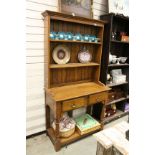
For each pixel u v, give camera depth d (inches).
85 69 101.1
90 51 99.9
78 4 85.9
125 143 42.6
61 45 86.7
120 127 49.8
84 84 99.3
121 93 120.0
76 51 93.8
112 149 44.3
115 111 120.3
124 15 99.9
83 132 90.1
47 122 92.5
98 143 47.9
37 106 89.4
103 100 92.3
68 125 88.2
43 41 82.3
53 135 86.8
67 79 95.3
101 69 103.7
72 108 79.3
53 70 88.1
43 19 79.4
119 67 122.9
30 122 89.4
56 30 84.0
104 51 99.3
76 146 86.0
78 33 91.7
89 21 84.7
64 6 81.2
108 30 94.2
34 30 78.5
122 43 116.6
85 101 83.6
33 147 83.6
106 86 95.6
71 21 78.3
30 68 81.7
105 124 109.7
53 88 88.4
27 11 74.6
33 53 80.8
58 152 80.9
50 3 80.0
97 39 94.3
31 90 85.0
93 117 111.9
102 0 98.3
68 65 85.0
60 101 74.3
